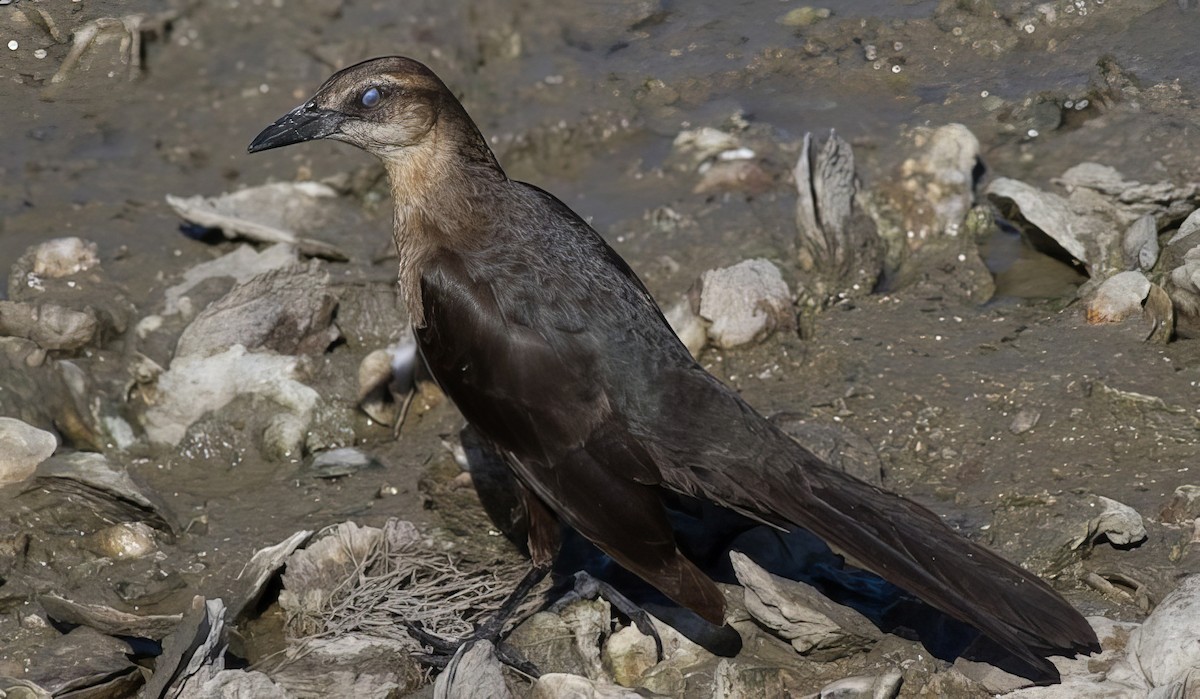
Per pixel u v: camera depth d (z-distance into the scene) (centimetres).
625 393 816
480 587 887
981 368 1035
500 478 998
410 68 898
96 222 1327
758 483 796
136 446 1066
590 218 1300
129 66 1462
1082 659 752
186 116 1496
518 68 1536
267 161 1427
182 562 928
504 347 824
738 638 823
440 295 853
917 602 826
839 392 1038
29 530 942
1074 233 1148
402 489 1001
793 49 1405
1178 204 1156
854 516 779
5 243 1293
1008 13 1331
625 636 829
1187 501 869
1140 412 960
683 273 1198
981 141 1287
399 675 804
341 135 909
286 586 889
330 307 1149
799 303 1141
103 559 927
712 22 1475
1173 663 720
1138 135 1243
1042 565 839
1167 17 1292
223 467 1048
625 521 793
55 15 1309
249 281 1153
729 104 1422
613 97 1464
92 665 812
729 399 816
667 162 1377
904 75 1355
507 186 914
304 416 1071
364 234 1307
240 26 1656
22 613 881
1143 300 1058
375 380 1084
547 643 830
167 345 1140
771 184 1314
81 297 1204
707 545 898
